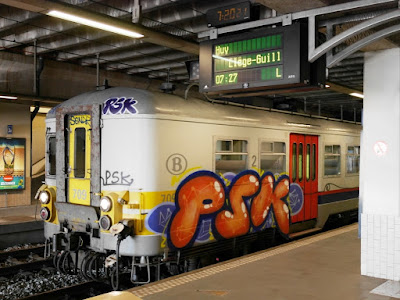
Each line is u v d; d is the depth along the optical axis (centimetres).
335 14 583
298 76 529
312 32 539
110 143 733
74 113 788
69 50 1237
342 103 1980
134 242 705
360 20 571
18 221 1137
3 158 1341
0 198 1335
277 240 1035
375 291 587
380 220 660
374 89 688
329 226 1279
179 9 850
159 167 719
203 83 607
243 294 574
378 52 686
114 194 717
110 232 699
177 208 746
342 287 604
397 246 644
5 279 837
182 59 1236
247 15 574
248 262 742
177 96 803
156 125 719
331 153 1228
